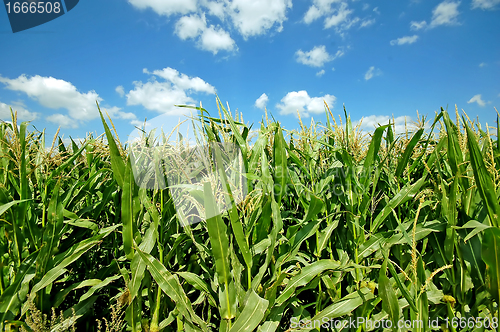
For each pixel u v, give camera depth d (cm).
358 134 208
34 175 205
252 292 149
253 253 170
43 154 188
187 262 198
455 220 172
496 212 144
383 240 188
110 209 235
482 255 147
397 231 204
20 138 164
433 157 213
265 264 164
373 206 209
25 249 171
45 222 194
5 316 148
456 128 192
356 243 196
